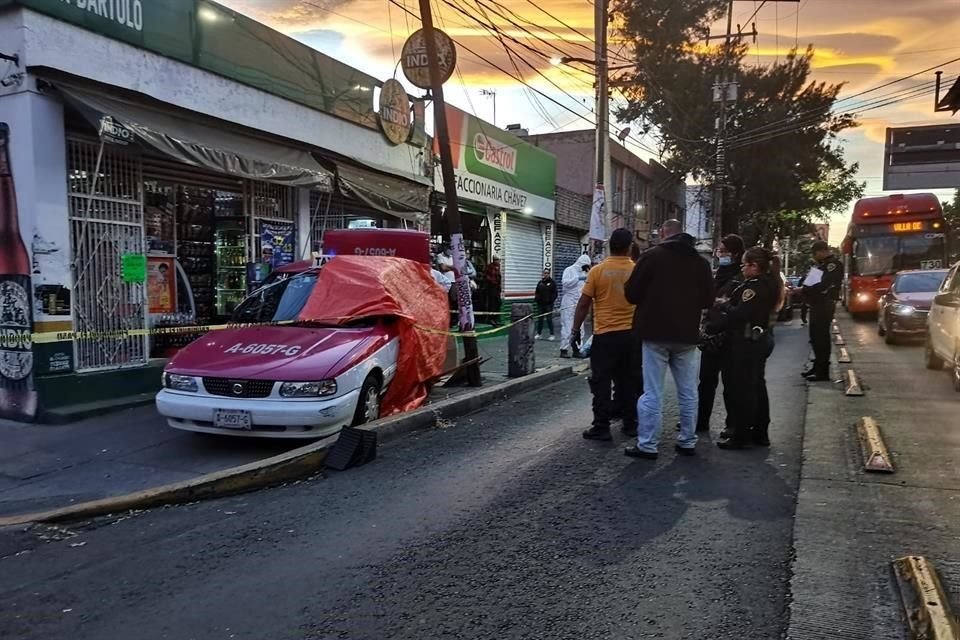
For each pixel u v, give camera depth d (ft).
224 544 14.40
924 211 69.77
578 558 13.12
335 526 15.17
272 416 20.04
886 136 63.82
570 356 42.01
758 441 20.77
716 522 14.75
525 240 67.15
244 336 23.40
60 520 15.81
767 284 19.79
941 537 13.56
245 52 33.45
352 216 43.86
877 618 10.69
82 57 25.85
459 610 11.30
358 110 42.01
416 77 37.17
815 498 15.87
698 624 10.69
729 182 106.83
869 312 71.46
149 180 29.78
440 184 50.49
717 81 97.35
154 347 30.12
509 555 13.34
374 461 20.11
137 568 13.37
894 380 31.24
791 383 31.07
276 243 37.04
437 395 29.30
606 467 18.88
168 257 30.99
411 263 28.89
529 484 17.56
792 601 11.28
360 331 23.77
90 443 22.22
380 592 11.99
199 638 10.68
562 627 10.70
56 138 24.82
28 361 24.61
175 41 29.71
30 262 24.31
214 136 30.96
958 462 18.21
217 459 20.67
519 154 63.00
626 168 103.19
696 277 18.98
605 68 52.19
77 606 11.88
